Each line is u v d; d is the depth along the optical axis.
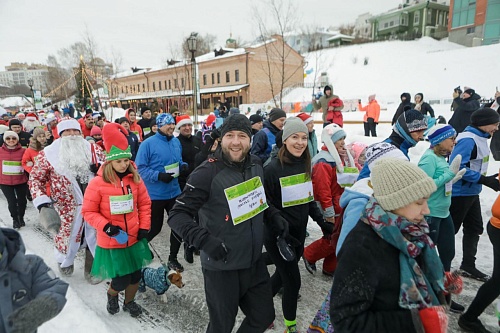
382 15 69.56
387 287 1.52
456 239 4.96
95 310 3.42
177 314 3.41
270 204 2.81
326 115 9.52
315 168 3.60
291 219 2.97
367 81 39.66
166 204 4.60
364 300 1.49
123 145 3.17
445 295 1.88
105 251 3.18
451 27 50.19
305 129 2.89
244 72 37.94
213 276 2.31
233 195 2.29
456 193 3.72
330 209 3.53
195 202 2.24
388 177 1.55
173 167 4.57
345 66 46.97
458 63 37.12
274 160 3.01
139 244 3.32
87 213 3.13
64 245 4.05
